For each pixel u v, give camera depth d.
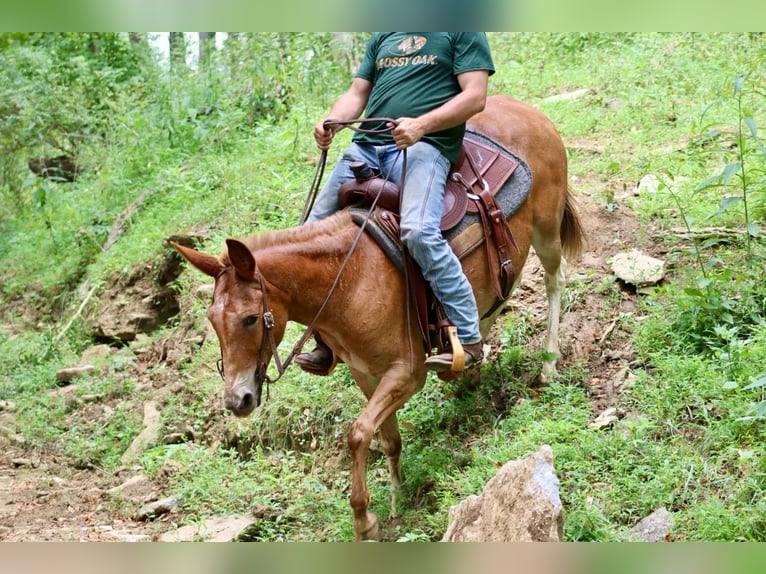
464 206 4.91
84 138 12.26
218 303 4.21
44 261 11.13
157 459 6.22
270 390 6.23
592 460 4.71
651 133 8.12
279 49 10.85
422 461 5.21
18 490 6.27
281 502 5.35
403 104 4.82
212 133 10.52
